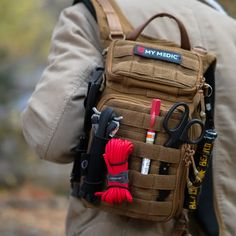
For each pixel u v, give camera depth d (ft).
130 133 17.01
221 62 19.57
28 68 119.03
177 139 17.01
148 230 17.79
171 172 17.08
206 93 18.15
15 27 103.86
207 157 17.87
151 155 16.90
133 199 17.01
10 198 61.67
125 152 16.61
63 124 17.89
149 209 17.01
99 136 16.97
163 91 17.35
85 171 17.37
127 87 17.37
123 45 17.89
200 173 17.78
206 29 19.88
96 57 18.61
